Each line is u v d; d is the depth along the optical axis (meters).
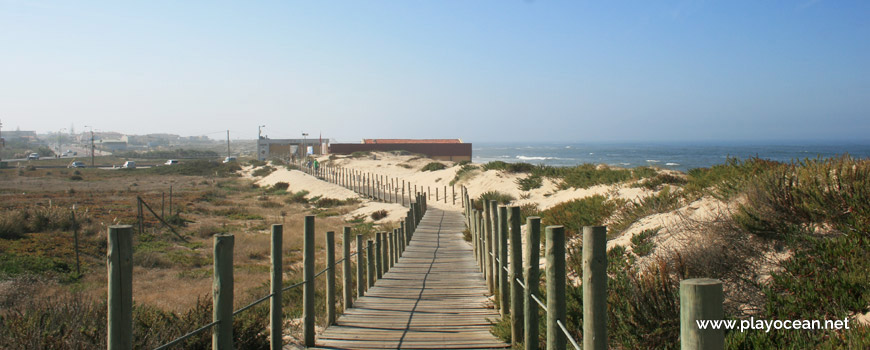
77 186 58.56
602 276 3.54
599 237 3.54
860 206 6.14
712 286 2.49
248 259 20.27
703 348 2.48
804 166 8.50
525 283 5.35
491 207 9.21
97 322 6.50
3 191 49.53
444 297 9.59
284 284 13.48
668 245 7.67
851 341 4.19
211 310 6.91
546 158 133.25
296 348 6.78
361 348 6.54
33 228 22.59
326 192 47.94
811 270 5.49
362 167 69.25
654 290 5.51
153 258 18.84
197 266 19.14
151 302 12.04
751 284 5.89
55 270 15.96
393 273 12.25
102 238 20.95
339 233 26.45
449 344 6.57
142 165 114.69
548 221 13.48
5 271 14.46
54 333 5.95
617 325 5.61
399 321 7.86
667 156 127.56
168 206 37.66
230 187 62.78
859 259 5.32
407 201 37.12
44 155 171.62
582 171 26.23
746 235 6.70
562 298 4.28
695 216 8.63
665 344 5.01
